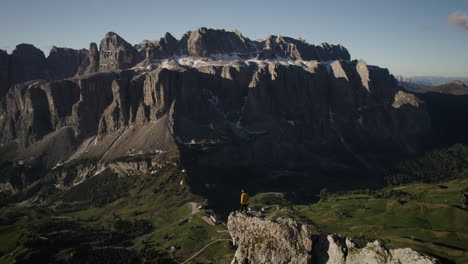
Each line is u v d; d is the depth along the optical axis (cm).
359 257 3809
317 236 4222
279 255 4097
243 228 4444
